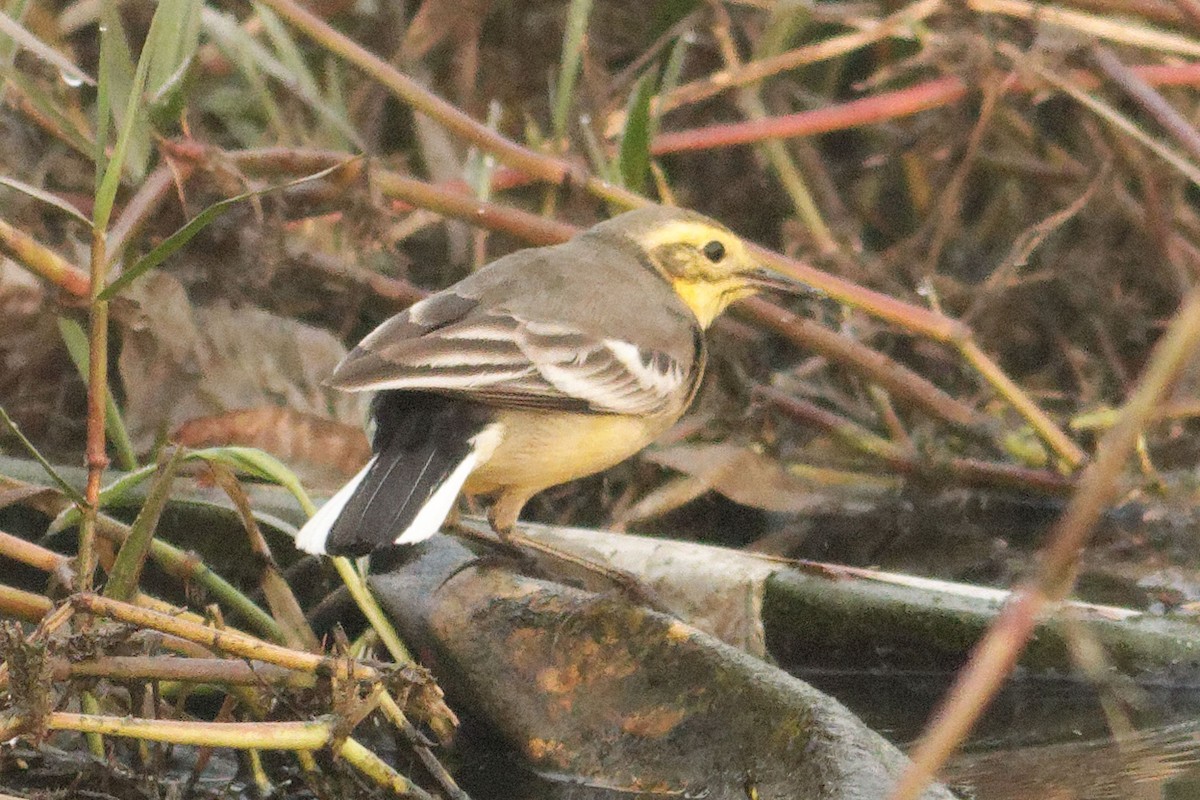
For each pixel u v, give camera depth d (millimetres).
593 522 12023
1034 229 13086
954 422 12594
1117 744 8375
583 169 11727
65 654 7008
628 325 9305
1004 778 7844
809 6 13797
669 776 7785
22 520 10398
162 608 7980
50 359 11633
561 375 8711
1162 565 10922
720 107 14758
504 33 14312
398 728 7652
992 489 12234
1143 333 14023
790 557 11375
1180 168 12305
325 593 9914
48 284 10586
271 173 11578
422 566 9297
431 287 13680
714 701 7875
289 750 7527
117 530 8359
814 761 7289
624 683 8188
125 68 10273
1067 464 11977
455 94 14211
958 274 14688
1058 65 12883
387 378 8164
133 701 7543
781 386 13273
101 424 7711
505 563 9188
